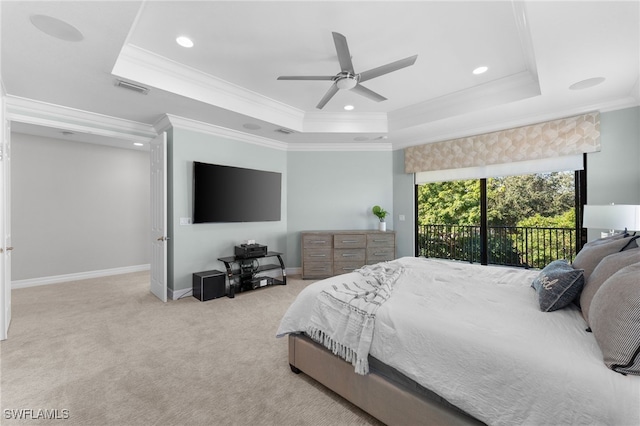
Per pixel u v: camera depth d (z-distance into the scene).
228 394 1.78
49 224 4.46
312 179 5.09
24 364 2.10
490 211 5.59
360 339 1.53
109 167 5.05
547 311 1.47
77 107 3.27
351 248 4.58
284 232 5.06
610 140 3.11
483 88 3.27
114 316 3.07
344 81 2.41
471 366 1.18
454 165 4.25
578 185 3.40
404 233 4.91
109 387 1.84
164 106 3.25
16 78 2.54
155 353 2.29
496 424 1.08
